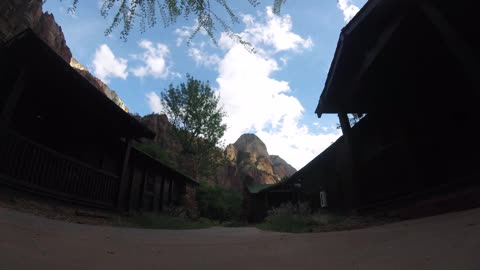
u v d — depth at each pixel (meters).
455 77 5.84
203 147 31.25
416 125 6.79
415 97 6.86
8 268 1.83
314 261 2.47
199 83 31.08
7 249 2.24
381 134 8.20
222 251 3.35
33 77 7.20
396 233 3.36
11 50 6.53
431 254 2.00
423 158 6.54
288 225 7.42
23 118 7.67
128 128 9.94
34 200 6.59
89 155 9.54
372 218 6.29
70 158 7.99
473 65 3.95
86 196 8.59
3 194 5.85
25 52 6.55
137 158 12.88
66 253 2.51
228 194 33.50
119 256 2.70
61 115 8.68
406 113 7.07
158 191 15.43
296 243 3.83
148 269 2.28
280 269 2.29
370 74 7.17
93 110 8.80
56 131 8.55
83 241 3.32
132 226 7.85
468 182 4.72
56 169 7.53
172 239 4.71
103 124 9.71
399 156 7.27
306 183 16.42
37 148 6.95
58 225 4.56
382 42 5.90
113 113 8.87
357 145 9.52
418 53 6.22
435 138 6.27
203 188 28.88
